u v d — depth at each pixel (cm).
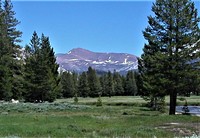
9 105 4181
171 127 2327
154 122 2797
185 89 3997
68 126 2364
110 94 14138
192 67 3994
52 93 5691
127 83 14288
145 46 4444
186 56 3922
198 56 3962
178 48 4059
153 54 4275
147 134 2044
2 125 2319
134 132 2102
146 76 4238
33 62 5666
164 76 3975
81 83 13050
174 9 4047
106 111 4228
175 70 3894
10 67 6322
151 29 4216
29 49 6169
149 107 5981
